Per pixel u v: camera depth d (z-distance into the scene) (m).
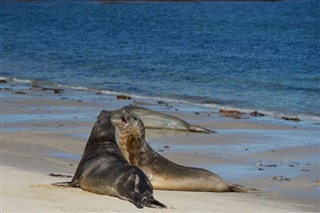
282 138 39.69
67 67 82.06
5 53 97.00
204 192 26.36
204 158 33.47
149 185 22.52
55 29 135.75
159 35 120.50
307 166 31.92
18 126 41.38
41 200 21.55
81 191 23.86
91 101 54.53
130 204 21.89
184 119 46.59
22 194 22.33
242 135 40.50
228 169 31.11
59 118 44.81
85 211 20.36
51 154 33.41
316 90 62.69
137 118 27.06
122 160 24.22
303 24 138.25
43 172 28.64
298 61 83.38
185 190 26.56
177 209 21.80
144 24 145.75
